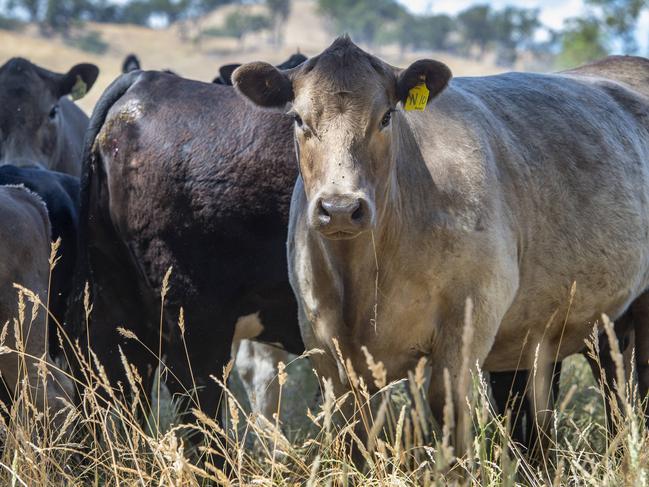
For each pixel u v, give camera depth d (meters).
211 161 9.21
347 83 7.09
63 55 124.06
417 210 7.57
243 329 9.62
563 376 11.88
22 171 11.41
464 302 7.56
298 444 9.94
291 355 12.59
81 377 9.85
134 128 9.50
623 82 10.34
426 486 5.84
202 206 9.18
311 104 7.11
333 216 6.64
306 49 170.62
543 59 164.12
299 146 7.35
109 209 9.67
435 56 172.12
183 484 6.47
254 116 9.31
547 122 8.83
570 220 8.53
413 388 5.61
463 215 7.63
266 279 9.28
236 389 12.84
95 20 189.50
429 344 7.80
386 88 7.25
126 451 7.35
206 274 9.25
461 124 8.08
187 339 9.35
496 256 7.67
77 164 17.34
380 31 171.62
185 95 9.61
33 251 9.64
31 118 15.81
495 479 6.43
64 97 17.73
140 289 9.74
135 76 9.88
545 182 8.47
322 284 7.73
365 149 7.04
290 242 8.17
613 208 8.86
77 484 7.27
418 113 7.96
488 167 7.94
